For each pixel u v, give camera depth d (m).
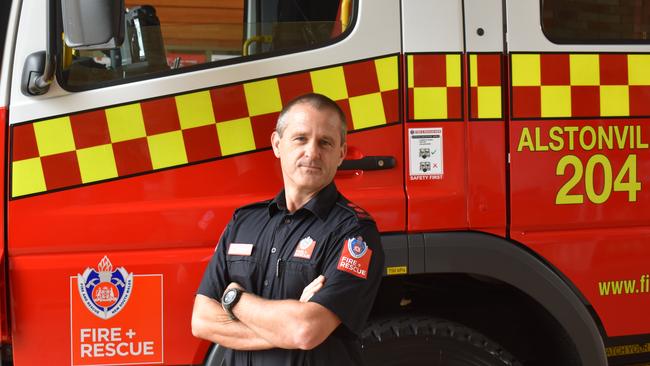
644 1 2.42
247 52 2.27
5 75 2.13
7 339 2.14
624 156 2.38
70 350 2.16
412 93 2.28
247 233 1.81
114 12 1.90
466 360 2.34
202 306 1.80
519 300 2.59
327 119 1.72
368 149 2.26
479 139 2.30
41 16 2.15
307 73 2.26
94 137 2.16
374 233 1.73
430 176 2.28
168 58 2.23
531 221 2.32
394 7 2.29
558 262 2.34
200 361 2.23
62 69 2.15
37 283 2.14
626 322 2.39
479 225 2.30
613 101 2.38
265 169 2.24
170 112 2.20
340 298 1.63
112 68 2.19
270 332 1.63
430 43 2.29
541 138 2.33
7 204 2.12
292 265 1.71
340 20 2.29
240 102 2.23
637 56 2.40
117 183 2.18
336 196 1.78
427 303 2.62
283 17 2.28
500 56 2.32
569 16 2.37
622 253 2.38
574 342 2.33
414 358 2.32
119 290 2.18
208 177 2.21
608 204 2.37
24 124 2.12
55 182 2.15
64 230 2.15
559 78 2.35
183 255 2.21
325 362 1.70
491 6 2.32
